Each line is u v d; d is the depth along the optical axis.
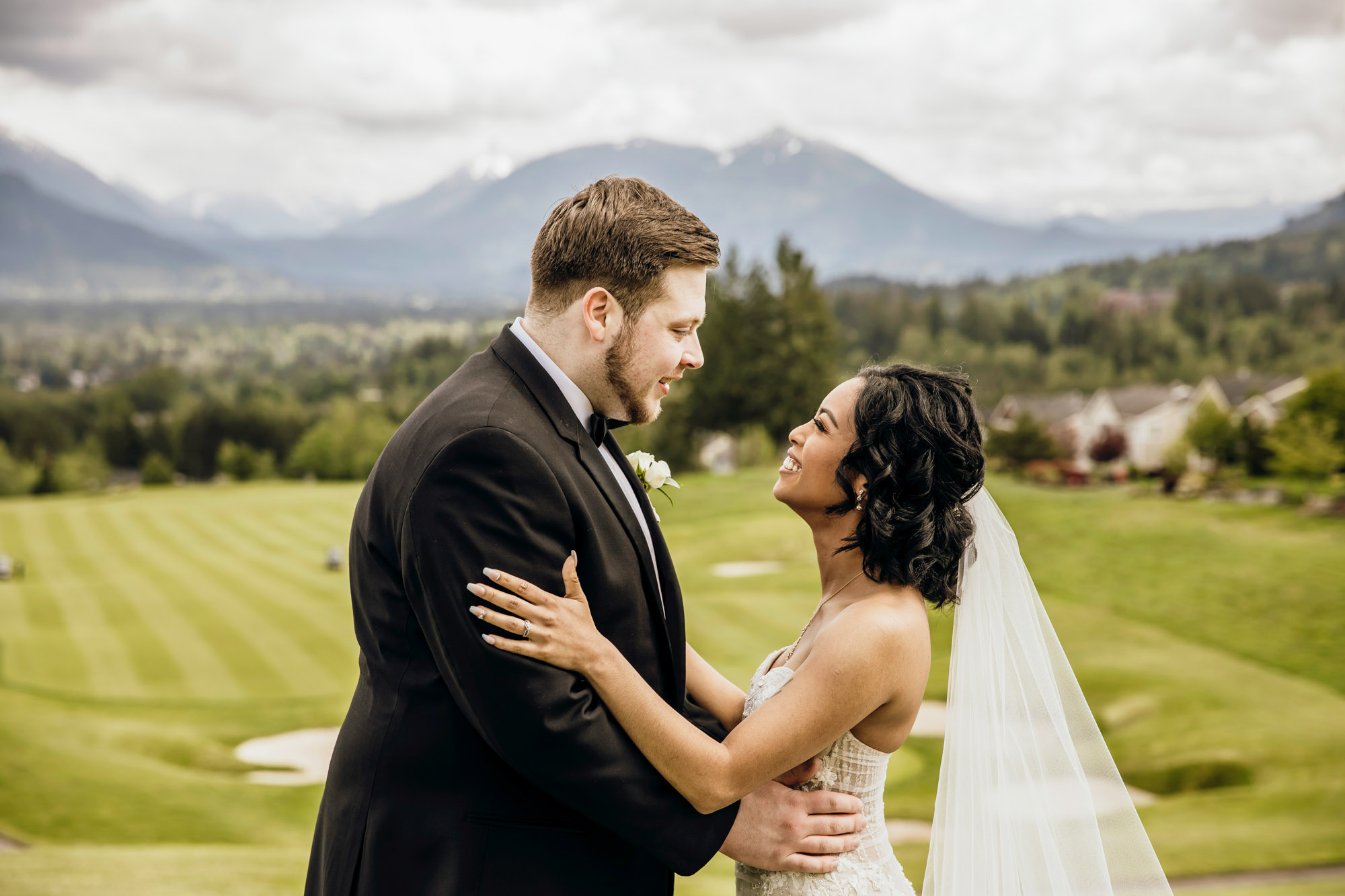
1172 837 9.03
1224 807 10.02
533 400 1.93
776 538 26.84
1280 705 14.05
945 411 2.14
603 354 1.97
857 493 2.17
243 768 12.74
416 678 1.91
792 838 2.07
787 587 22.06
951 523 2.12
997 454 61.56
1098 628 18.83
